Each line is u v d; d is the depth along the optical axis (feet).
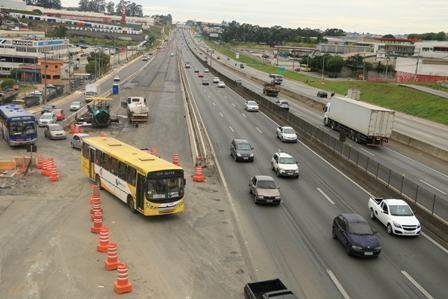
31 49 512.22
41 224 89.25
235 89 356.79
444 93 330.95
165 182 93.61
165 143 171.42
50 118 202.08
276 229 91.50
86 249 78.54
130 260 74.95
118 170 103.81
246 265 75.00
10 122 156.66
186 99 283.38
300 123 193.26
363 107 181.88
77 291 64.28
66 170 132.57
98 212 87.25
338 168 142.82
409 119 270.87
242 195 112.78
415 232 89.20
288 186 121.49
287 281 69.97
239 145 147.64
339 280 70.90
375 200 100.48
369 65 537.24
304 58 648.79
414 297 66.54
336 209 104.58
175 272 71.46
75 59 616.39
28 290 64.18
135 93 319.27
